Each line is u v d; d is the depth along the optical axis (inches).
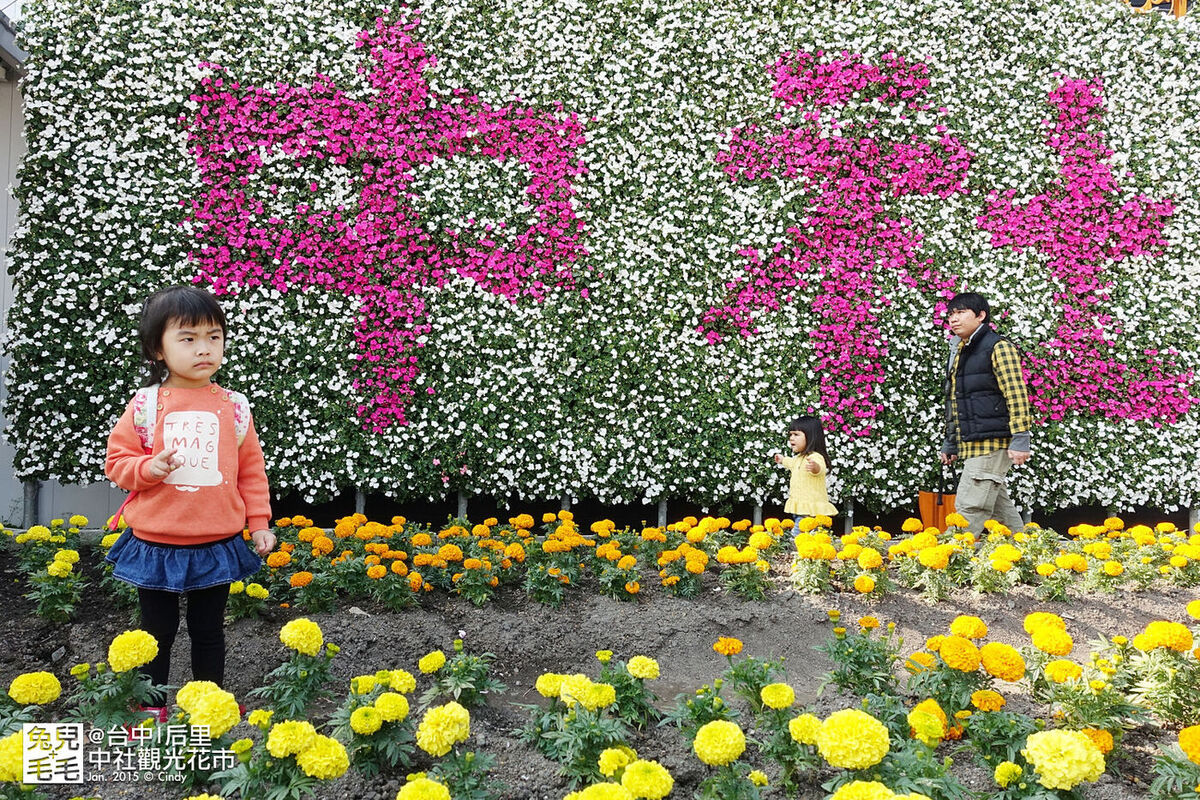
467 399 208.1
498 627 134.4
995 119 223.6
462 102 209.8
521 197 210.2
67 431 190.7
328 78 203.3
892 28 221.3
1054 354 222.2
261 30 202.1
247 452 101.3
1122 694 99.1
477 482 210.4
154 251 193.9
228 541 96.3
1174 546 166.2
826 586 151.1
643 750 91.2
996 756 83.8
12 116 210.7
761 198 217.0
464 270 207.9
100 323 192.2
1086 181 223.6
